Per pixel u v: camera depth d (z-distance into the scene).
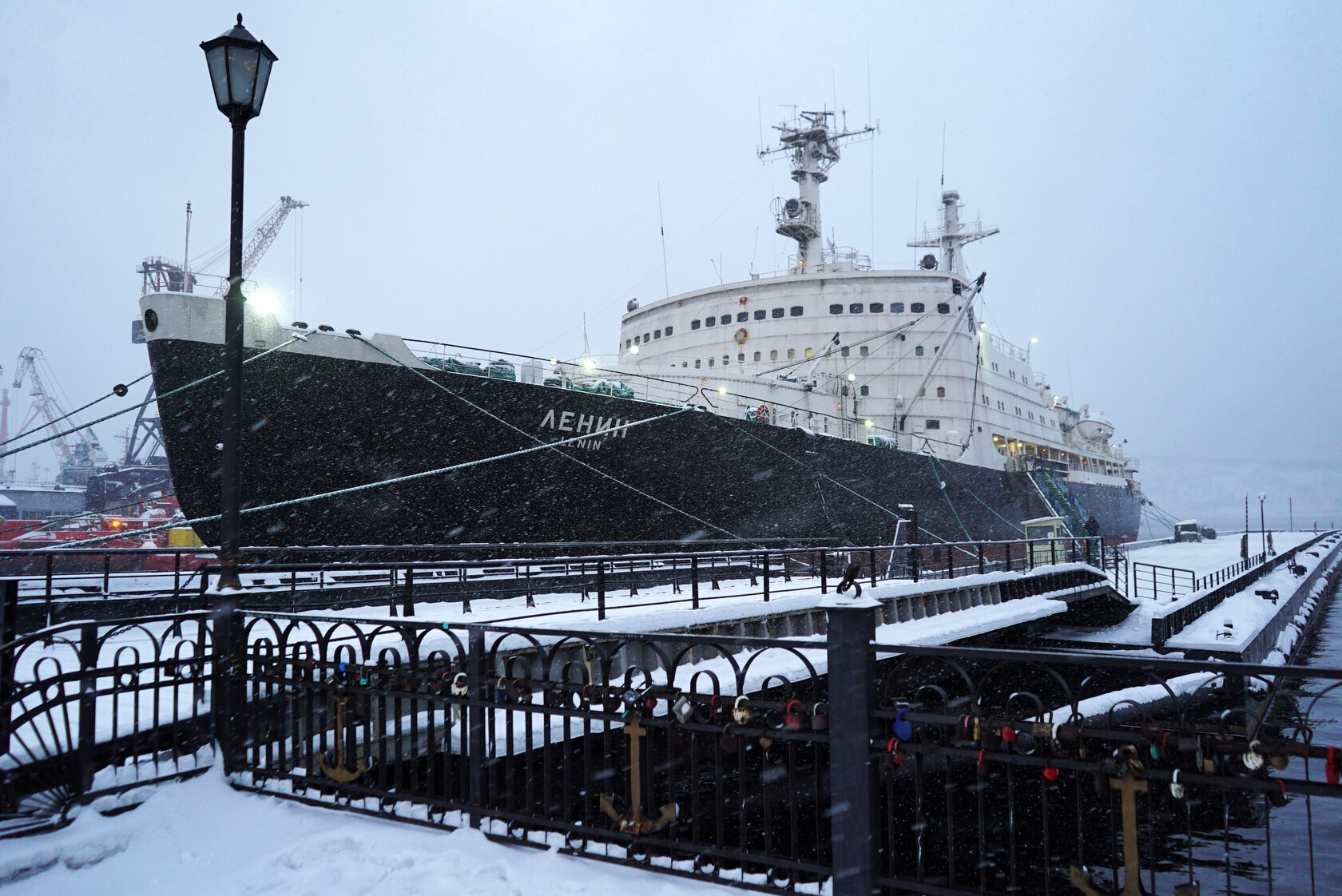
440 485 18.11
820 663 12.96
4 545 22.44
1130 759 3.92
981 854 4.20
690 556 12.89
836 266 36.34
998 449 41.38
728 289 35.66
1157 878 10.46
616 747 11.09
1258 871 10.48
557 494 20.02
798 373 33.72
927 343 34.44
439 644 9.69
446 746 5.77
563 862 5.03
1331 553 73.81
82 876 5.11
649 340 38.00
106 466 41.88
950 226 42.31
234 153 7.12
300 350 15.66
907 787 13.36
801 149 37.00
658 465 21.77
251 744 6.79
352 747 6.16
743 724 4.78
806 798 12.46
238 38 6.89
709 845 4.82
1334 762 3.48
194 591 13.93
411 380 17.05
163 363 14.89
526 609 13.65
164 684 6.51
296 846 5.36
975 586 20.02
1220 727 3.79
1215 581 33.59
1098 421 59.62
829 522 27.92
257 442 15.83
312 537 16.91
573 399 19.44
